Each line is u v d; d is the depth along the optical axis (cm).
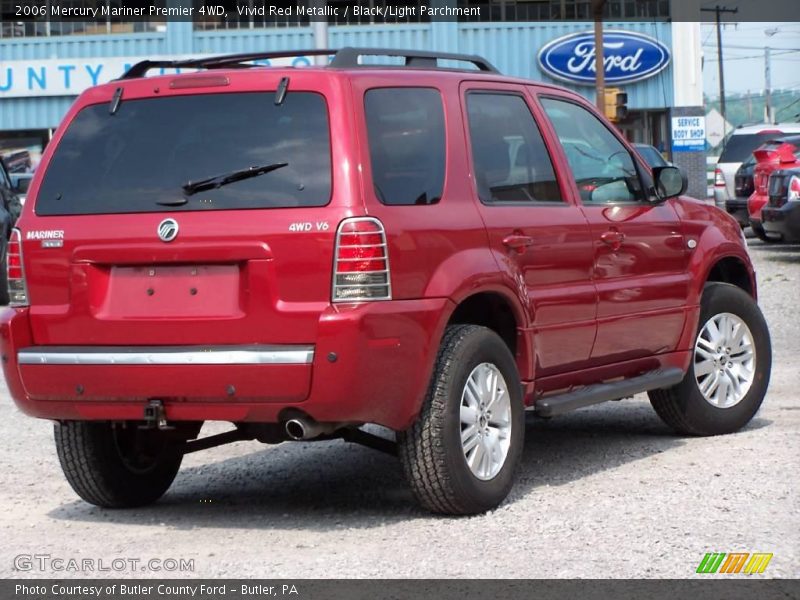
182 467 741
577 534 542
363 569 498
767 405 888
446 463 563
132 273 566
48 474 722
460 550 522
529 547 523
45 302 581
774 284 1741
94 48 3969
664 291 726
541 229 635
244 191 551
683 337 747
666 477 654
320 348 529
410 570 494
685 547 515
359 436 609
